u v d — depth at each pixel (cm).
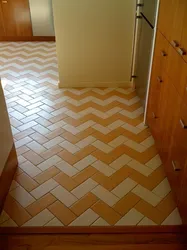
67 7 257
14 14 420
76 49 279
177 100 150
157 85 195
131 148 208
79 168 189
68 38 273
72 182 178
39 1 408
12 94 286
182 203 145
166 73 172
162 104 183
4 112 167
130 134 224
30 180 179
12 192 170
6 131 170
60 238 144
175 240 142
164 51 175
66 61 285
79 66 289
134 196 167
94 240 142
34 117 247
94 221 152
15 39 441
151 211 158
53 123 239
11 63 362
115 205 162
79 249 139
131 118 245
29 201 164
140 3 244
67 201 164
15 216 155
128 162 194
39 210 159
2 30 435
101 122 240
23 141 216
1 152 161
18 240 143
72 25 266
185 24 136
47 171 187
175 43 149
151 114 215
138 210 158
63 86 299
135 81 287
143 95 249
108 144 213
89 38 273
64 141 216
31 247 140
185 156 138
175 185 157
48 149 208
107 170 188
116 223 151
